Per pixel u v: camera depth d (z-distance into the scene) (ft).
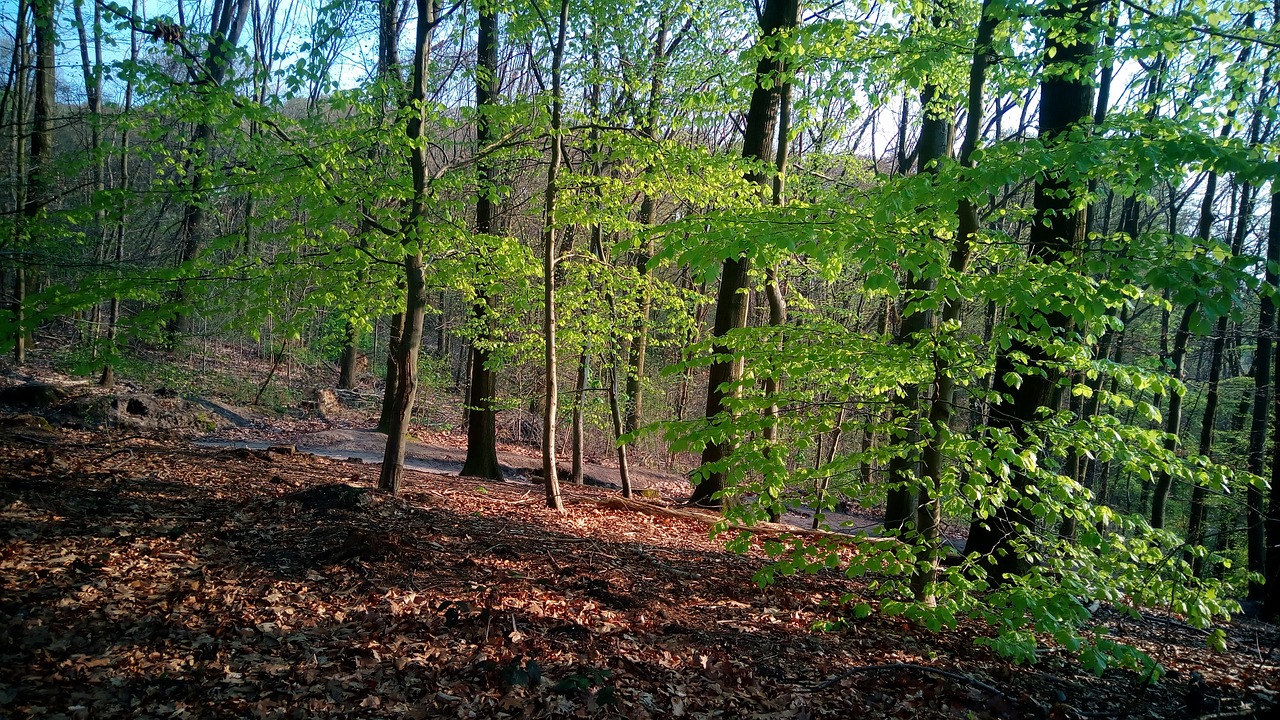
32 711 11.27
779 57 24.97
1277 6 30.71
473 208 49.98
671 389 73.31
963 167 12.12
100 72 22.62
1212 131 18.66
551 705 12.86
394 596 17.12
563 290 35.53
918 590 18.88
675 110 34.32
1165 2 18.13
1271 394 38.45
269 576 17.67
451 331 43.24
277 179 24.47
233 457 34.09
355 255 25.71
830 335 15.57
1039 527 14.98
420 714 12.34
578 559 22.84
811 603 21.35
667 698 13.71
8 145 38.01
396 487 28.53
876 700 14.15
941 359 14.88
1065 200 20.52
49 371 51.21
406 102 27.35
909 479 14.97
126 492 23.54
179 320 55.01
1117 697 15.19
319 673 13.34
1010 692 14.92
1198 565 37.47
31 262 24.68
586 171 31.27
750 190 29.48
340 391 71.56
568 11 30.68
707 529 32.99
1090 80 19.67
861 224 12.57
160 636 14.20
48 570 16.39
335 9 24.26
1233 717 13.84
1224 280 10.09
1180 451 49.03
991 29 17.11
